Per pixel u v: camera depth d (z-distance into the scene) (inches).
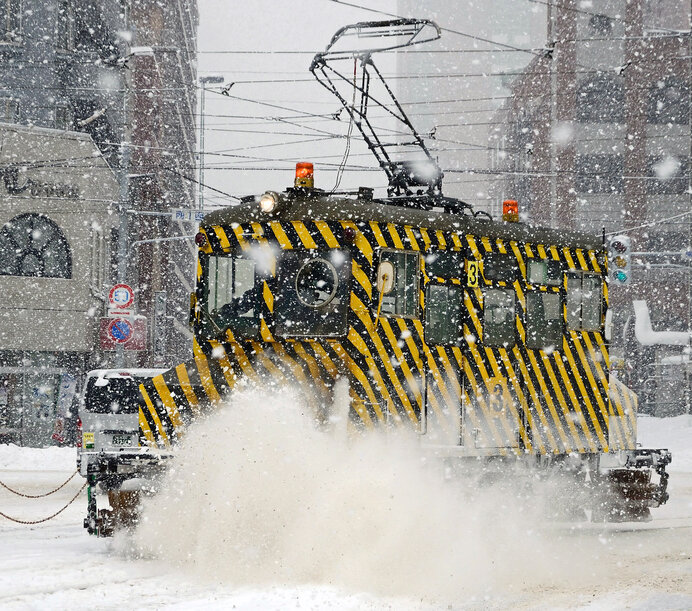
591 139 6840.6
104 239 4202.8
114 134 4680.1
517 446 1451.8
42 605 928.9
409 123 1492.4
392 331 1280.8
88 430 1966.0
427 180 1462.8
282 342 1261.1
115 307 3100.4
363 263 1256.8
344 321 1238.3
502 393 1433.3
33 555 1224.2
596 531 1555.1
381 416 1253.1
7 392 3831.2
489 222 1450.5
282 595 979.3
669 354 6097.4
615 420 1636.3
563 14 7003.0
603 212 6791.3
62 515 1686.8
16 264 3846.0
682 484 2364.7
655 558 1270.9
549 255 1542.8
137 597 975.6
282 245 1263.5
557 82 7096.5
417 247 1323.8
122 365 3100.4
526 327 1489.9
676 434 4148.6
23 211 3843.5
